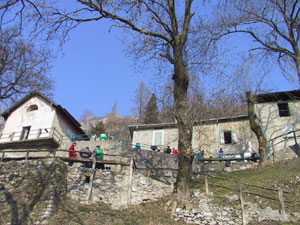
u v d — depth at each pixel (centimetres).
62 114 2883
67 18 1325
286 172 1595
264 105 2433
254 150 2280
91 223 1110
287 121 2309
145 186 1412
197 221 1130
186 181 1218
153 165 1883
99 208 1293
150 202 1340
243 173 1748
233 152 2338
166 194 1397
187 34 1363
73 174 1436
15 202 1150
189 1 1417
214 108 1794
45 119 2747
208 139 2362
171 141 2436
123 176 1433
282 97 2405
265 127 2336
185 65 1438
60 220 1110
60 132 2795
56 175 1322
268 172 1662
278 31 1736
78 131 3166
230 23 1698
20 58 2130
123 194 1377
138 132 2761
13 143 2681
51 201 1184
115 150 1998
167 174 1844
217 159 2028
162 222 1124
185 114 1288
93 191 1388
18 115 2909
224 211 1154
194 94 1683
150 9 1329
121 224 1109
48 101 2828
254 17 1730
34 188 1247
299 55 1664
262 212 1138
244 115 2362
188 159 1232
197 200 1216
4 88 2108
